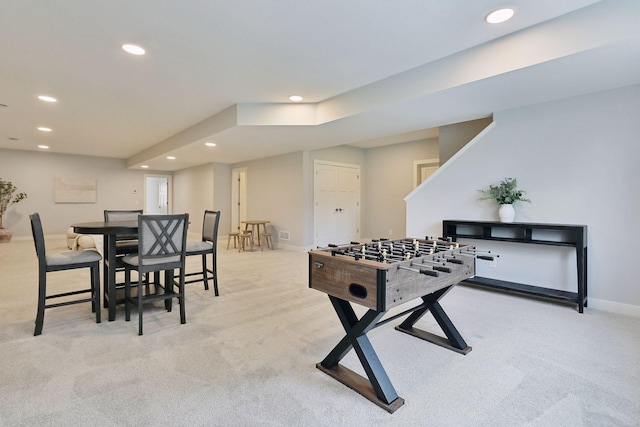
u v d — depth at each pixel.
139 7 2.08
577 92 3.04
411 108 3.46
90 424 1.45
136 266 2.58
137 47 2.62
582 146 3.12
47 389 1.71
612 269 2.97
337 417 1.52
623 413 1.53
